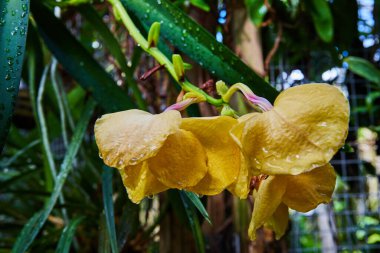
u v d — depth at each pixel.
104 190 0.35
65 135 0.47
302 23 0.57
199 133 0.20
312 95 0.19
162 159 0.19
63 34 0.41
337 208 0.76
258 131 0.19
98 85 0.41
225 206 0.49
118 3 0.30
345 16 0.58
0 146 0.25
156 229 0.55
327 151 0.18
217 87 0.24
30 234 0.35
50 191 0.47
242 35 0.50
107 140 0.19
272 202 0.19
